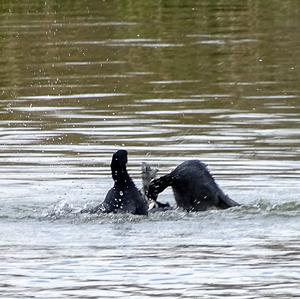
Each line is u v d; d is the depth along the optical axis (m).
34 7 119.94
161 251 42.94
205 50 96.75
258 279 39.28
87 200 51.81
